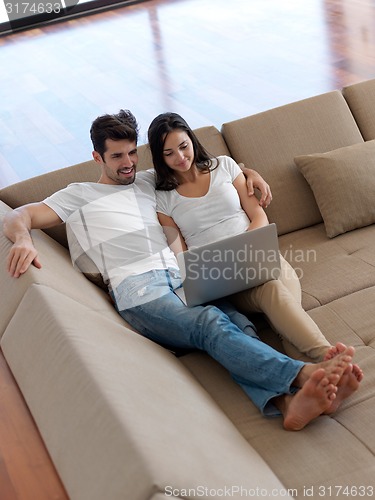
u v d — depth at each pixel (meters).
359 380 2.20
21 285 2.41
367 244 2.93
